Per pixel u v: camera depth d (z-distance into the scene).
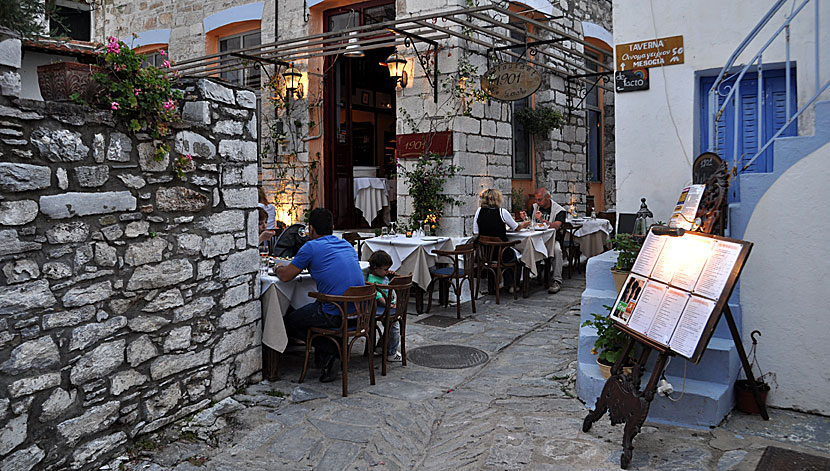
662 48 5.10
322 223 4.80
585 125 12.27
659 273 3.71
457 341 5.98
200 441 3.62
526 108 10.88
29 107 2.84
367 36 8.30
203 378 4.02
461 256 7.97
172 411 3.76
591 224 9.85
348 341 4.49
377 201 10.64
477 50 8.56
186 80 4.00
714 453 3.42
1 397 2.70
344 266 4.62
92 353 3.19
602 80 12.91
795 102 5.11
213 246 4.08
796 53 4.71
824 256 3.92
